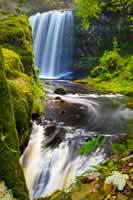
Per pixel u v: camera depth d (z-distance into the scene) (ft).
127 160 8.21
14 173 10.71
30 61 35.91
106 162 8.82
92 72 75.20
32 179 20.94
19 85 24.54
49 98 41.57
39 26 95.04
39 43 93.56
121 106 42.73
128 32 81.51
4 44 35.83
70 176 20.68
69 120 31.50
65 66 91.15
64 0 115.75
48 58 91.45
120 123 32.32
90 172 8.52
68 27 89.86
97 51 87.10
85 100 45.85
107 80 68.90
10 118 11.98
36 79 39.93
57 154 23.18
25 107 21.70
